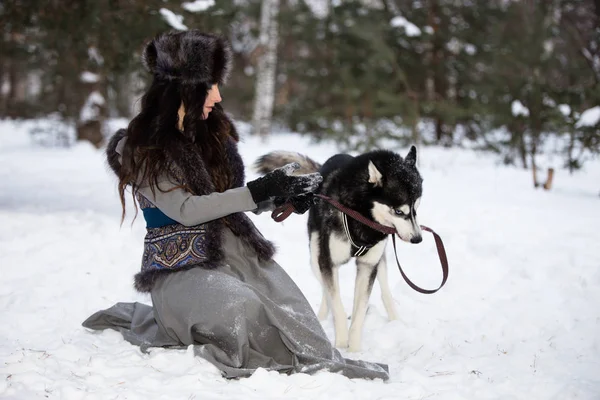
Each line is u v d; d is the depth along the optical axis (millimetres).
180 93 2963
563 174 11508
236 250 3270
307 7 20641
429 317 4492
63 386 2697
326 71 19281
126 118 21641
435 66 15680
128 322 3627
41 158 13836
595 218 7586
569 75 12047
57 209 7520
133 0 7629
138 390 2756
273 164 4695
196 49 2916
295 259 5836
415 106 13367
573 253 5832
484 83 12391
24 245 5879
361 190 3990
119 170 3121
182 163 2934
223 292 2971
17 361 3000
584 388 3123
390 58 13547
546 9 12258
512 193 9367
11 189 8977
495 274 5410
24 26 7832
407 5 16219
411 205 3947
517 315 4453
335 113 18531
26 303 4363
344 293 5012
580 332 4090
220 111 3213
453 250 6059
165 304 3086
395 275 5477
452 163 12688
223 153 3193
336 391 2840
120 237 6262
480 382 3170
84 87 16750
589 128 10078
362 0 16844
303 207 3121
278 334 3102
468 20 15750
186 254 3109
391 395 2902
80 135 17125
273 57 19156
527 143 12398
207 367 2951
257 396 2762
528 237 6598
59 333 3738
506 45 12578
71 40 7898
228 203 2908
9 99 21578
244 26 22922
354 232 3936
